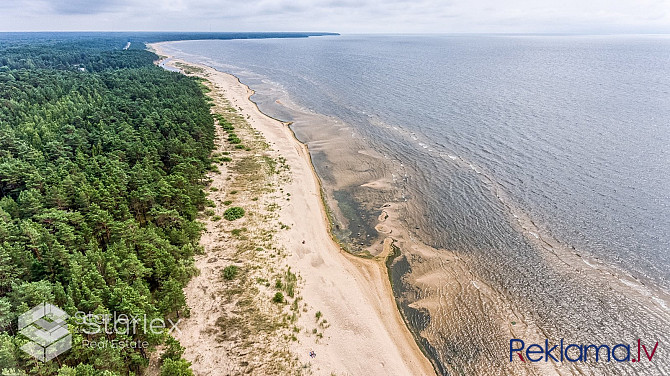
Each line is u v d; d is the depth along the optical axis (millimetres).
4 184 58344
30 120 86188
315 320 40906
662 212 57406
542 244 52750
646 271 46781
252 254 50375
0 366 28359
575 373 35625
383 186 70875
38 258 41750
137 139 76562
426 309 43688
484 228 57188
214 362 35500
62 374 28547
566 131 91688
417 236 56344
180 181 58969
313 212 62375
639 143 82438
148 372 34281
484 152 82375
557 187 66000
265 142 91688
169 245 45781
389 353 38188
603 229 54625
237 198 64750
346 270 49562
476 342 39438
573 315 41594
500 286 46125
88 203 50750
